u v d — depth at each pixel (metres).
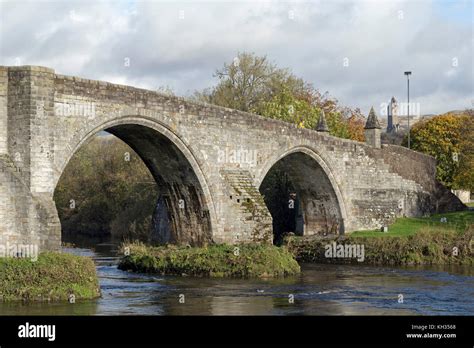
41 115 34.50
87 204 75.94
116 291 33.00
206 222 44.88
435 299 32.00
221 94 73.62
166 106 41.72
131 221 67.88
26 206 32.53
